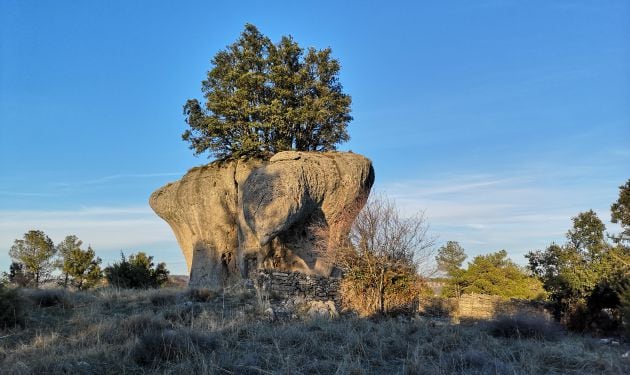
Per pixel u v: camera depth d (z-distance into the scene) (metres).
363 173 25.19
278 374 8.25
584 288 23.03
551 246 32.69
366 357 9.66
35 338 10.73
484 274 41.28
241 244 23.91
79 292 17.16
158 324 11.37
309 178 23.06
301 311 15.00
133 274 26.88
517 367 9.03
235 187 26.41
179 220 28.09
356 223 19.20
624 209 32.91
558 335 13.29
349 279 18.67
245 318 13.09
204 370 8.05
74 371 8.28
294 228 23.58
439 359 9.31
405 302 18.25
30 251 36.12
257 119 28.98
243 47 30.47
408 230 18.95
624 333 16.08
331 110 29.98
